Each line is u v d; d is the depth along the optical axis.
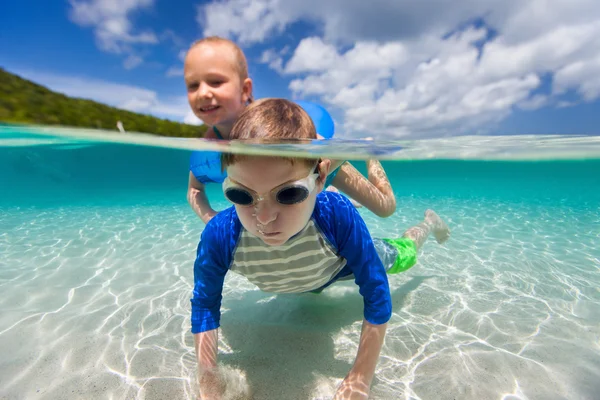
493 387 0.50
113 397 0.50
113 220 1.87
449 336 0.63
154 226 1.68
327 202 0.47
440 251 1.14
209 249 0.49
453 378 0.52
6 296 0.84
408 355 0.57
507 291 0.82
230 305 0.77
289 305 0.76
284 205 0.37
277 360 0.57
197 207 0.92
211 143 0.66
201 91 0.70
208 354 0.49
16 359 0.59
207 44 0.71
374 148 0.72
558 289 0.83
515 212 2.05
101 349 0.61
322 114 0.85
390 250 0.71
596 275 0.92
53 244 1.33
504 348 0.59
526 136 1.03
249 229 0.39
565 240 1.30
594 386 0.50
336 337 0.63
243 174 0.35
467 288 0.84
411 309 0.73
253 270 0.50
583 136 1.04
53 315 0.74
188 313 0.75
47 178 7.60
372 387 0.50
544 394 0.49
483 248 1.18
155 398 0.49
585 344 0.60
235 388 0.50
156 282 0.92
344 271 0.58
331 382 0.52
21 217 2.03
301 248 0.45
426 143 0.83
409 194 3.76
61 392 0.51
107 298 0.83
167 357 0.59
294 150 0.35
